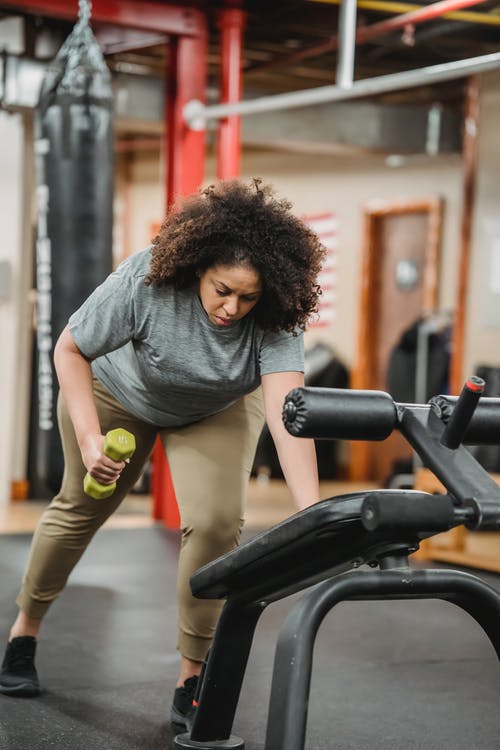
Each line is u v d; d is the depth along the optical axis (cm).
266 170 877
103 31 534
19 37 530
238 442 217
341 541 152
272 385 198
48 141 430
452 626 346
